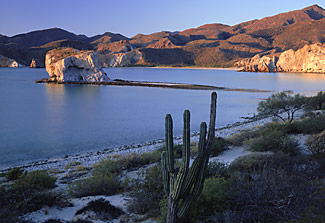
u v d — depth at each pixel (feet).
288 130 76.38
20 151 94.32
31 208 32.63
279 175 27.76
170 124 21.24
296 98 107.86
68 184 47.44
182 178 20.79
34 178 42.63
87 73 483.51
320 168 34.53
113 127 137.08
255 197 23.27
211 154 65.41
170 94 303.89
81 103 234.38
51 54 497.87
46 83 458.50
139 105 220.43
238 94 289.12
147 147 92.99
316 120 75.56
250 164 39.83
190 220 23.97
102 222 27.84
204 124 21.22
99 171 54.49
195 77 635.25
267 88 355.56
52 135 119.65
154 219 28.07
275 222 21.75
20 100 252.21
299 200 22.80
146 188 34.19
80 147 99.66
